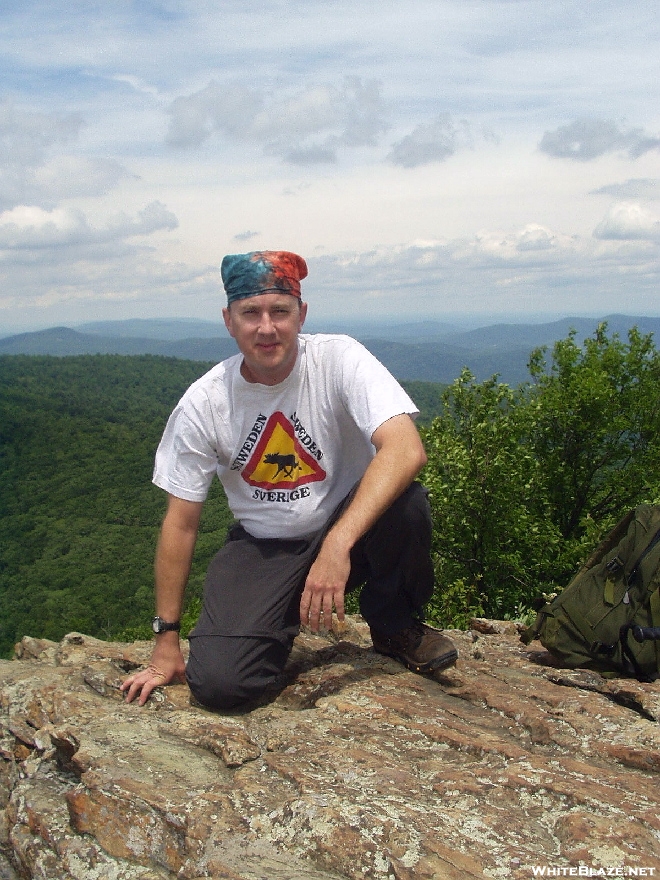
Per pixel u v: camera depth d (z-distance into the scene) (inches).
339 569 101.0
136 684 118.1
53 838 87.1
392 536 114.5
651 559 124.6
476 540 522.3
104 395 6781.5
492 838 74.0
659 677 123.3
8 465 4345.5
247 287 107.0
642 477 597.0
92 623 2279.8
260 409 116.0
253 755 96.9
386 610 124.6
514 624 195.8
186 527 120.0
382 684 121.6
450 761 95.0
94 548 3100.4
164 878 78.3
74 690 121.3
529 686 121.5
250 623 112.2
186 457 118.7
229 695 109.9
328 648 140.4
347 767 90.0
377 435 107.5
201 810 81.3
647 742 97.7
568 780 84.3
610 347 634.8
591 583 132.7
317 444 116.9
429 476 503.2
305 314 116.0
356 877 69.9
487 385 523.2
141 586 2650.1
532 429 597.0
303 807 78.7
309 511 118.6
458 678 121.7
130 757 94.3
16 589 2694.4
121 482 4092.0
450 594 416.2
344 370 112.3
